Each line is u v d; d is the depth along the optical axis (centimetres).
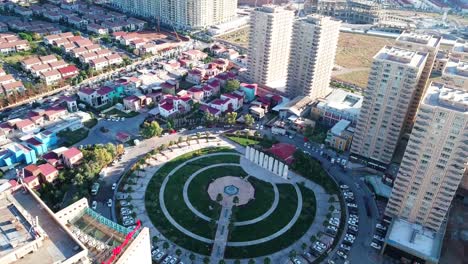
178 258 17900
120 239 11819
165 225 19638
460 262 18562
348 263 18112
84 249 9925
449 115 16688
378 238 19438
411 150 18200
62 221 12050
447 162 17550
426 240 18700
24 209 11106
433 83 19488
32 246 9756
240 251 18412
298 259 18150
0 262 9181
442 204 18512
